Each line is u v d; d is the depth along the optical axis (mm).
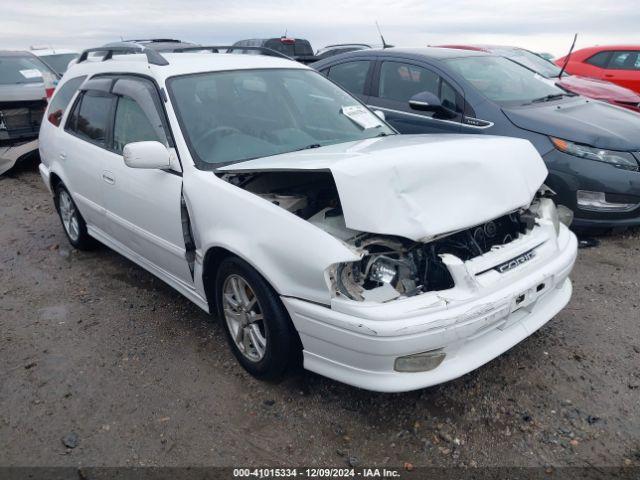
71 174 4594
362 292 2484
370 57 6434
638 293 3986
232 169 3020
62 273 4727
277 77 3998
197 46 4773
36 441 2713
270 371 2945
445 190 2600
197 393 3027
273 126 3617
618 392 2904
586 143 4703
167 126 3418
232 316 3148
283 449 2607
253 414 2848
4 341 3635
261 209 2768
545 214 3127
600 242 4980
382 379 2482
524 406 2818
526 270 2758
